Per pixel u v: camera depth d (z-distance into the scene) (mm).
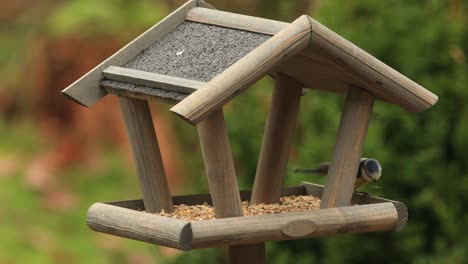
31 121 19250
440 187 10328
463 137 10289
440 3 10797
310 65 6910
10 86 19766
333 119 10695
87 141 18562
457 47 10578
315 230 6668
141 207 7523
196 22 7375
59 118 18875
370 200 7504
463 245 10219
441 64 10547
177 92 6555
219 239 6285
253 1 15148
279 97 7703
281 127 7734
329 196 7078
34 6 21391
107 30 18391
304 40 6301
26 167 18328
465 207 10367
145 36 7281
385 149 10328
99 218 6832
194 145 13539
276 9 14969
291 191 8195
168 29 7367
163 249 11992
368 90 7016
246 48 6754
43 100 18953
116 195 17391
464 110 10375
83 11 18641
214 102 5953
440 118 10398
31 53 19266
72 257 15438
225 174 6512
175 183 16688
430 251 10422
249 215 6742
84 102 7070
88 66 18500
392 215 7027
